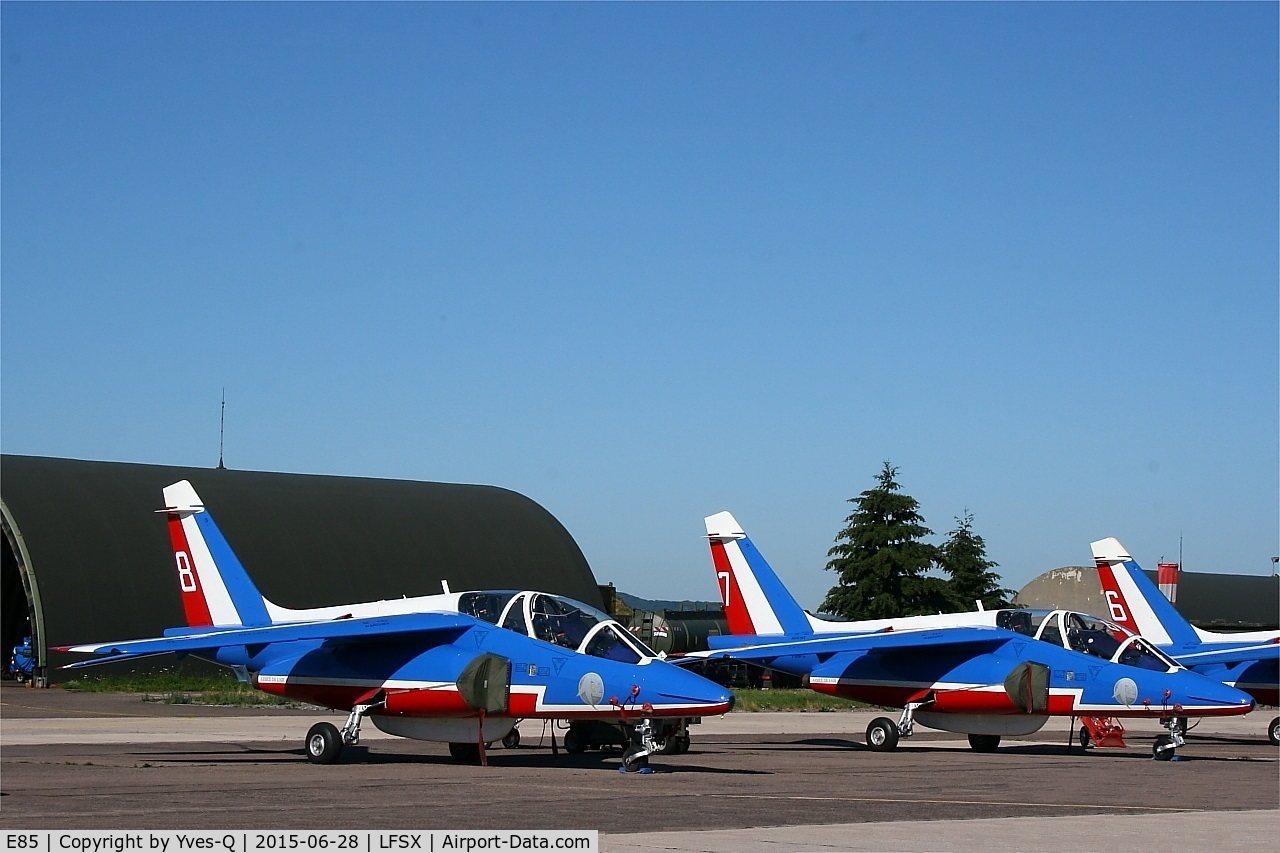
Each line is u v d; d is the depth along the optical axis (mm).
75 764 22281
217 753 25062
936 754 28125
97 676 54312
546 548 70500
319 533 63562
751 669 63406
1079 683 27844
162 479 63656
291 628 24000
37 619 53750
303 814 14977
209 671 57062
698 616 63438
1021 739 33812
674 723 26688
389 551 64750
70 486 59500
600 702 21766
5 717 37125
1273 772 23547
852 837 13273
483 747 22734
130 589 56250
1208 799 18141
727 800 16922
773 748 29453
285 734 30703
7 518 55938
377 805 15930
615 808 15797
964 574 77562
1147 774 22688
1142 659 28125
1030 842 13086
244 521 62031
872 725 29719
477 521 70250
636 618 62938
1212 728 42344
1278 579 97938
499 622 23656
